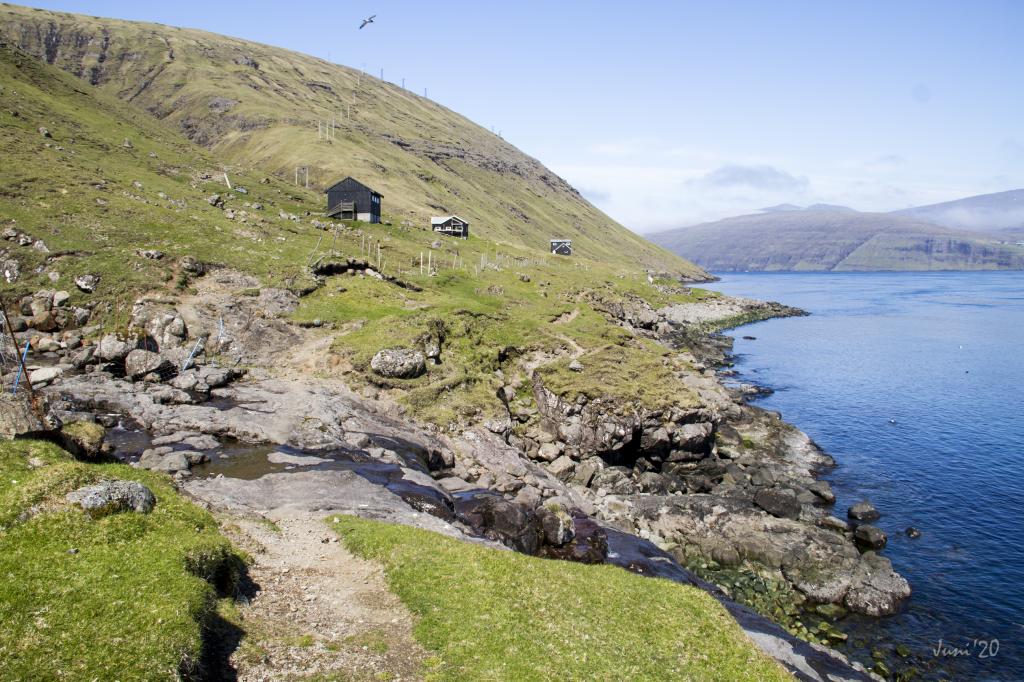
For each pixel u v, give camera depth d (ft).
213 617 60.39
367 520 97.66
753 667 75.36
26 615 49.96
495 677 58.29
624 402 204.13
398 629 66.95
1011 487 184.03
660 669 68.13
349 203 444.96
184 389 172.65
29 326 197.47
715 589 122.72
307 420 158.30
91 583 56.29
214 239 272.72
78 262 222.89
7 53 447.42
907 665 105.70
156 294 219.00
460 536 103.91
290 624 65.98
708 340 458.91
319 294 255.50
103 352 179.52
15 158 288.71
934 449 220.02
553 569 88.07
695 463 206.80
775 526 148.36
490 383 216.54
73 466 74.18
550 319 316.81
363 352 204.44
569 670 61.98
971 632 115.03
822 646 104.83
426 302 277.44
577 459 201.77
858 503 169.89
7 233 224.74
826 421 257.14
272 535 89.71
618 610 80.69
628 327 395.55
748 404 270.26
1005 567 138.21
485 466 171.53
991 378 331.57
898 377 338.34
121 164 363.15
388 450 150.71
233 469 128.98
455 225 554.05
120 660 47.83
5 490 67.97
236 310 223.92
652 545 138.00
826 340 473.67
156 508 76.43
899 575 129.80
